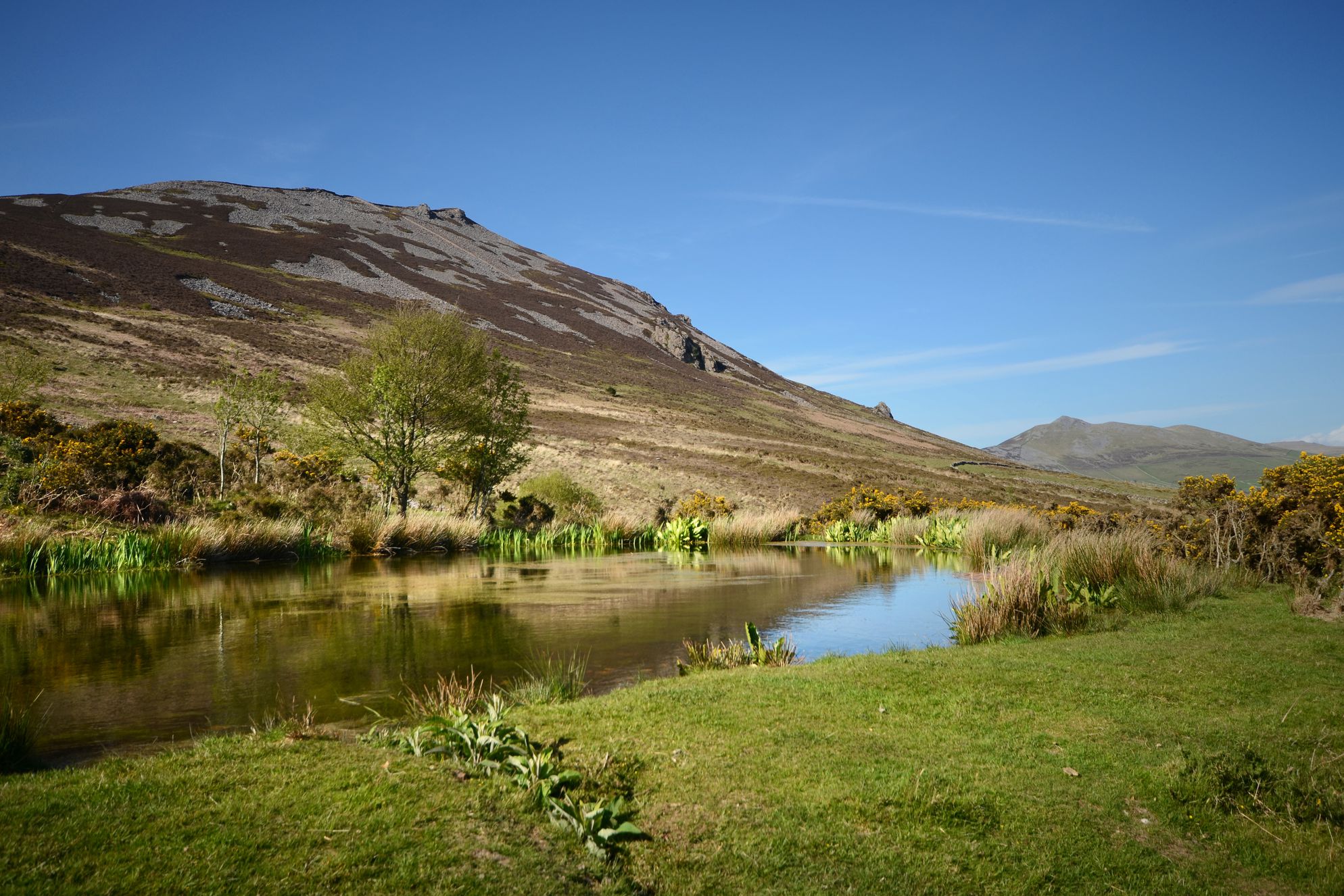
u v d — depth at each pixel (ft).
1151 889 10.38
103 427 66.18
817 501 128.06
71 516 52.26
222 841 9.04
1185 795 12.81
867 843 11.32
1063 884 10.46
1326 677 20.22
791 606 36.22
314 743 13.57
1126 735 15.85
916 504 91.15
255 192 476.95
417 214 582.76
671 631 29.86
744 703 18.25
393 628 29.63
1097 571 35.50
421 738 13.47
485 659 24.58
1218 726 16.34
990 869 10.71
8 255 184.14
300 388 137.39
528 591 40.42
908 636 29.55
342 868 8.68
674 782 13.25
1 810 9.61
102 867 8.27
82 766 14.35
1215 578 35.94
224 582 42.78
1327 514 38.42
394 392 70.59
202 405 113.91
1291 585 36.27
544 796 11.36
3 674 21.84
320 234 396.16
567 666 24.03
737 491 126.82
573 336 351.87
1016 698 18.48
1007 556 52.24
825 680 20.36
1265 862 11.05
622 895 9.44
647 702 18.30
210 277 239.30
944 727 16.38
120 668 22.62
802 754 14.65
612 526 79.92
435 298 331.57
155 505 57.47
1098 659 22.44
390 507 70.64
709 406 278.67
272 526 56.13
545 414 181.78
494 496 89.04
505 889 8.75
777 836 11.39
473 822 10.26
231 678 21.52
